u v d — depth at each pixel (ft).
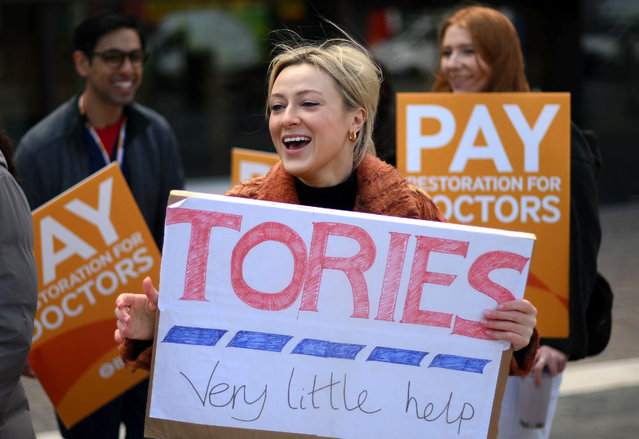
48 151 12.19
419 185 10.58
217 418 7.06
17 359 7.42
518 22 32.35
